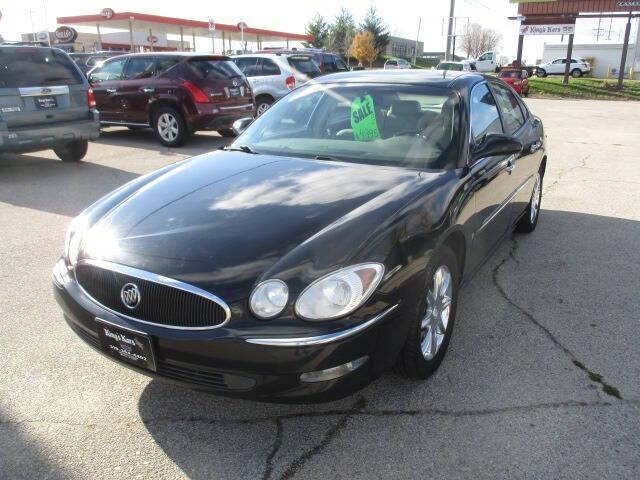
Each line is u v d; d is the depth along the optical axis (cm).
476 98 396
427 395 296
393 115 373
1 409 282
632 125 1584
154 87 1047
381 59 6738
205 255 247
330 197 288
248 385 236
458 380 310
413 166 336
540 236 562
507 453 254
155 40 3969
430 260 279
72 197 691
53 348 340
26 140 782
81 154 912
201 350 234
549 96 3103
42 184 758
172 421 275
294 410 284
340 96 401
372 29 6669
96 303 263
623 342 353
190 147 1071
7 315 381
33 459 249
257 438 263
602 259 498
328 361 232
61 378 309
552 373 317
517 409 285
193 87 1020
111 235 272
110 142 1128
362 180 311
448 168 332
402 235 265
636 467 245
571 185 789
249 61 1383
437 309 304
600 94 3117
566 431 268
